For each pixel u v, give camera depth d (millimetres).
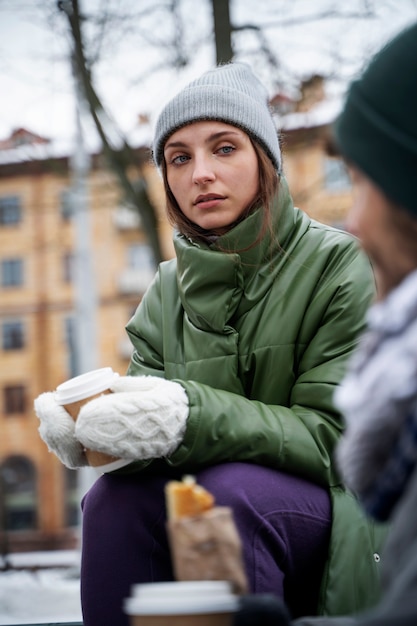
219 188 2008
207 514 1126
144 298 2209
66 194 11883
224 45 6887
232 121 2014
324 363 1908
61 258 37969
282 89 8016
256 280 1988
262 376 1948
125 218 37219
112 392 1777
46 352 38219
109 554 1743
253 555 1668
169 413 1688
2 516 16766
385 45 1123
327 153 9219
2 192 37594
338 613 1722
